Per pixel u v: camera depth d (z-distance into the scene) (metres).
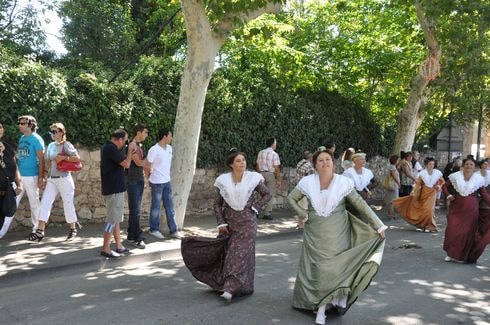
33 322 5.14
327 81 18.08
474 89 16.11
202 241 6.16
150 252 8.11
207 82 9.71
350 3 17.28
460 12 11.45
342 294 5.16
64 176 8.58
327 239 5.30
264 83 14.38
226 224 6.11
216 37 9.55
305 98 15.80
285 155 14.71
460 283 6.99
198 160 12.31
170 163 9.47
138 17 19.06
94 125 10.30
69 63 14.84
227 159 6.15
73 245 8.30
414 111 16.30
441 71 15.13
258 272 7.37
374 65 17.69
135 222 8.50
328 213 5.33
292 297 6.06
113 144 7.53
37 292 6.20
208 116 12.39
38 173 8.55
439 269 7.84
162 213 9.82
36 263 7.09
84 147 10.32
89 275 7.07
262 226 11.44
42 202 8.49
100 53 15.97
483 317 5.54
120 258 7.73
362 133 18.20
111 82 10.94
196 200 12.48
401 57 17.39
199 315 5.37
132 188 8.48
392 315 5.50
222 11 9.16
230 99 12.88
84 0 15.79
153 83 11.55
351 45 17.73
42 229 8.53
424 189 11.81
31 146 8.41
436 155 22.91
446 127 18.36
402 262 8.31
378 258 5.12
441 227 12.94
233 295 5.99
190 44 9.46
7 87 9.02
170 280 6.85
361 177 9.94
